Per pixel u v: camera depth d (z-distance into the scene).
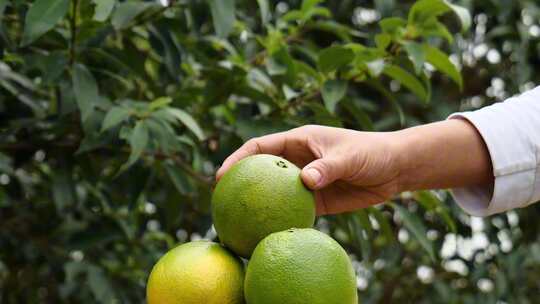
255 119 1.22
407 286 2.19
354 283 0.78
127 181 1.37
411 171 1.00
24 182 1.51
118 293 1.59
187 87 1.29
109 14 1.10
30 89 1.28
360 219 1.23
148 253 1.60
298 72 1.26
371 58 1.21
